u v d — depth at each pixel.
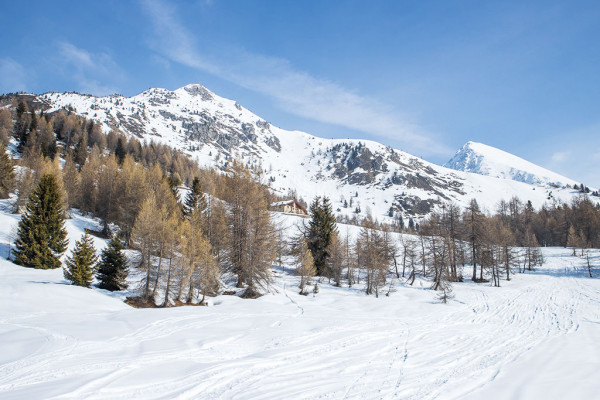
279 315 24.64
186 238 31.55
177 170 142.50
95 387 10.38
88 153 111.25
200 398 10.23
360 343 17.83
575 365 15.20
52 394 9.70
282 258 60.53
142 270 32.03
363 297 38.81
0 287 25.67
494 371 14.20
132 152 140.62
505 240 58.62
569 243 86.38
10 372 11.35
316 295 38.69
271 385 11.47
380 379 12.62
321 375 12.76
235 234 36.12
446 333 22.00
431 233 53.25
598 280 55.75
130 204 49.19
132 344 15.21
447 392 11.54
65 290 27.28
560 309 34.16
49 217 36.88
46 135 108.38
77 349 13.98
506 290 46.09
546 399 10.97
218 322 20.84
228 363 13.33
